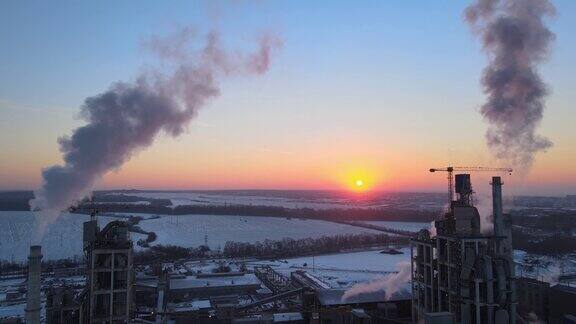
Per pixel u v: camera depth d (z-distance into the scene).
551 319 107.81
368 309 119.50
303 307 118.12
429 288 95.38
